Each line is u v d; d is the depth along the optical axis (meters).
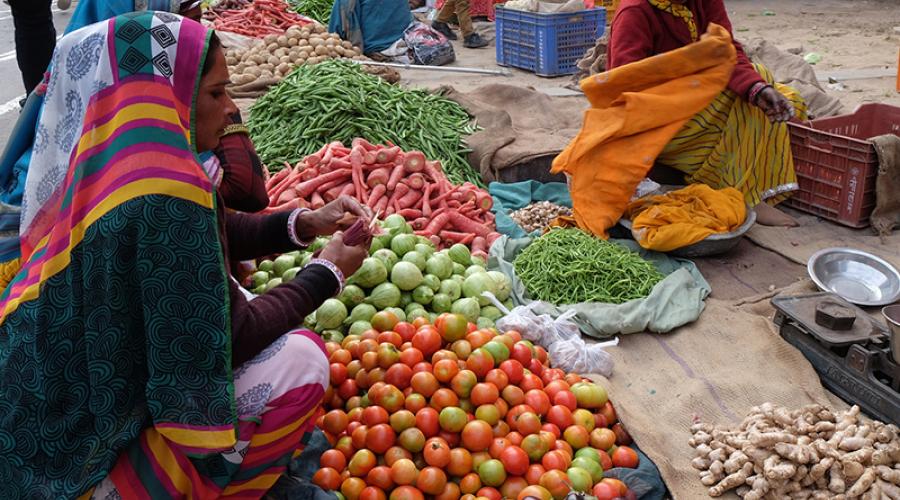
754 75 4.22
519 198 4.92
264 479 2.20
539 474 2.53
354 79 5.37
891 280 3.87
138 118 1.87
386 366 2.76
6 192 2.66
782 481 2.56
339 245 2.26
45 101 2.00
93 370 1.89
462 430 2.59
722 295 3.90
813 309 3.32
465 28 10.06
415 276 3.31
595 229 4.21
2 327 2.02
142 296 1.87
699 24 4.49
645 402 3.12
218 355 1.94
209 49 1.97
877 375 3.01
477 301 3.40
